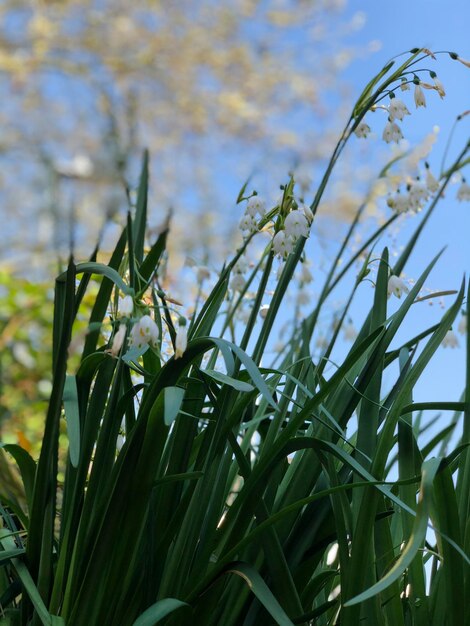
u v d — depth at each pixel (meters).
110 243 0.88
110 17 2.68
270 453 0.82
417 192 0.94
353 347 0.92
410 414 0.93
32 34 2.40
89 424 0.85
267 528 0.83
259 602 0.85
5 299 1.53
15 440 1.48
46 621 0.77
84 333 0.77
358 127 0.92
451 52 0.89
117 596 0.83
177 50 2.73
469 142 0.88
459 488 0.88
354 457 0.89
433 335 0.85
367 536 0.81
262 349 0.87
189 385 0.90
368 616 0.83
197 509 0.83
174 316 1.02
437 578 0.89
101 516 0.83
